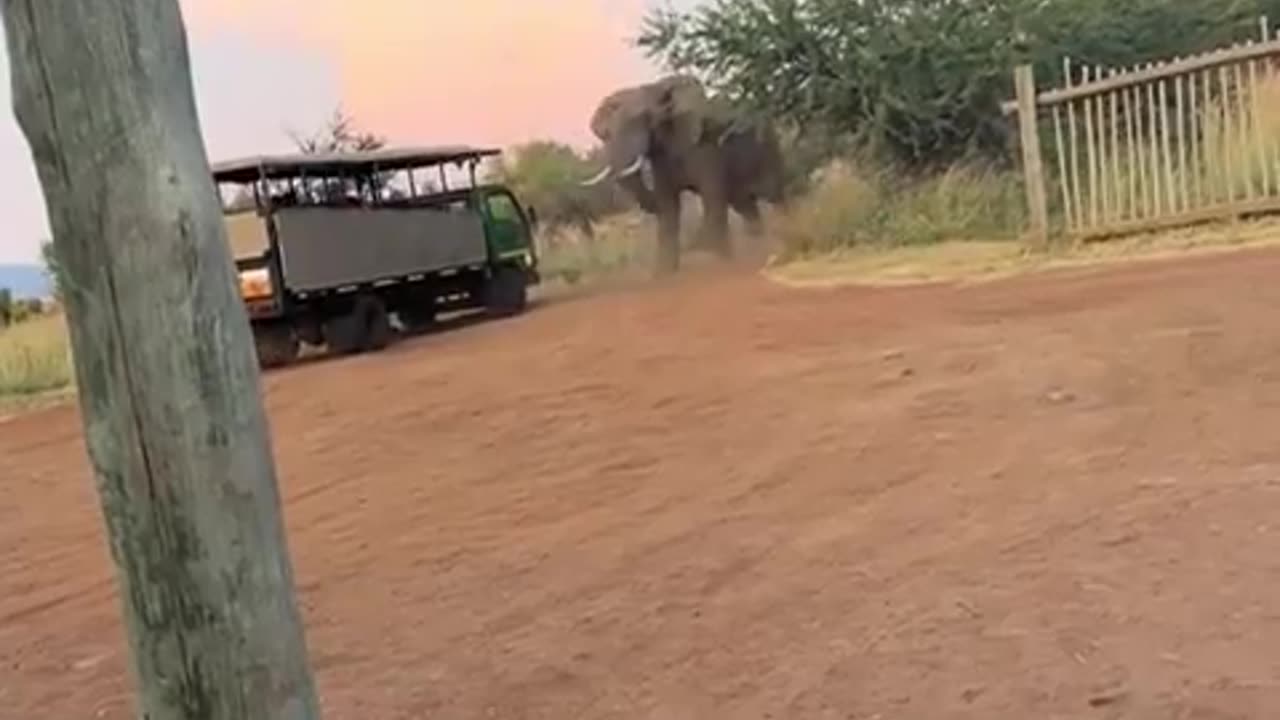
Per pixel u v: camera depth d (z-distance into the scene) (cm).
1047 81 1977
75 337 220
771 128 2152
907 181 1958
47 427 1220
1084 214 1362
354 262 1498
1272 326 766
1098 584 431
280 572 226
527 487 700
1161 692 351
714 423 777
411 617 512
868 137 2061
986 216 1688
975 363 818
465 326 1650
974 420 682
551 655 450
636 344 1138
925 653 401
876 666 398
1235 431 580
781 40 2112
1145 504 502
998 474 578
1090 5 2036
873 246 1734
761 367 929
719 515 587
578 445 781
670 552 544
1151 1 2047
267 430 227
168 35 217
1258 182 1237
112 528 222
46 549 728
